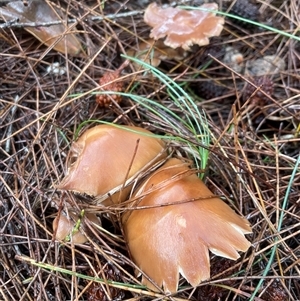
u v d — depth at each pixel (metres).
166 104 0.30
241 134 0.28
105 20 0.34
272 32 0.34
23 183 0.25
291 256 0.23
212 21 0.31
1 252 0.24
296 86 0.31
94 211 0.23
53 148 0.27
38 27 0.31
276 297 0.22
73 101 0.29
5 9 0.31
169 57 0.33
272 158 0.27
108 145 0.22
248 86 0.30
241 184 0.25
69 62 0.32
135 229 0.21
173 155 0.25
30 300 0.23
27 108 0.28
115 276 0.23
